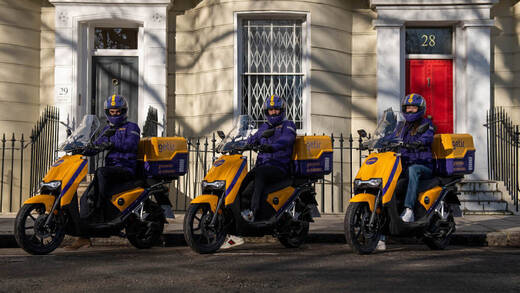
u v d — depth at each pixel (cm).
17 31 1152
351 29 1186
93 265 562
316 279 491
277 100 711
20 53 1153
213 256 631
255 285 465
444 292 443
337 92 1159
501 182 1099
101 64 1184
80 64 1155
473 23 1155
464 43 1174
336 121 1155
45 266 555
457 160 714
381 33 1159
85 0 1140
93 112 1177
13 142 1060
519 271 534
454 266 563
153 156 706
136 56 1184
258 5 1131
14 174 1141
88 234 660
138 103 1171
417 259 611
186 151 740
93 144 688
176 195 1147
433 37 1201
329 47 1153
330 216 994
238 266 559
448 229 709
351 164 1155
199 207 643
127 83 1184
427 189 696
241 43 1152
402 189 677
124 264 569
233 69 1133
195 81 1176
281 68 1153
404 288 456
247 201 665
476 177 1146
